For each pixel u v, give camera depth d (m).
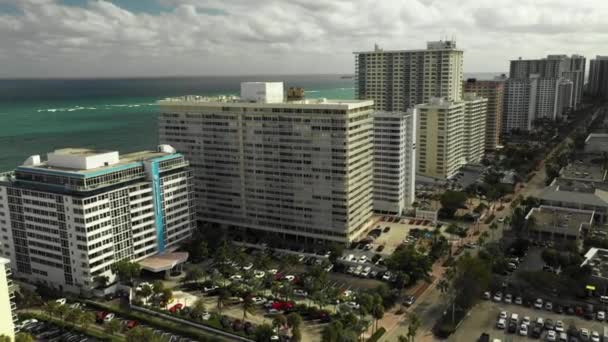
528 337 169.00
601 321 177.62
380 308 173.12
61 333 177.38
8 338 141.25
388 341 167.88
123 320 187.50
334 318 180.75
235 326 176.62
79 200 198.62
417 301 197.12
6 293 146.25
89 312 185.88
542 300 193.12
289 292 192.25
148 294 195.50
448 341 167.62
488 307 190.38
